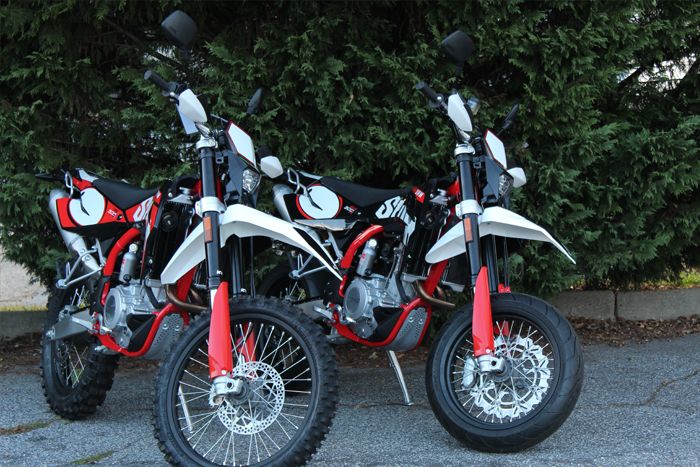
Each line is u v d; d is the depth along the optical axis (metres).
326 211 3.80
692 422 3.59
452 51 3.42
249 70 4.54
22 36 4.48
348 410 3.93
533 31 4.72
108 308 3.68
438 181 3.56
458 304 5.07
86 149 5.04
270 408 2.99
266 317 2.95
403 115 4.64
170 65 4.94
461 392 3.54
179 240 3.59
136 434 3.60
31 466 3.16
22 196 4.60
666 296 5.80
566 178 4.76
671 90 5.41
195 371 4.74
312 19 4.49
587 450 3.20
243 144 3.20
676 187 4.98
